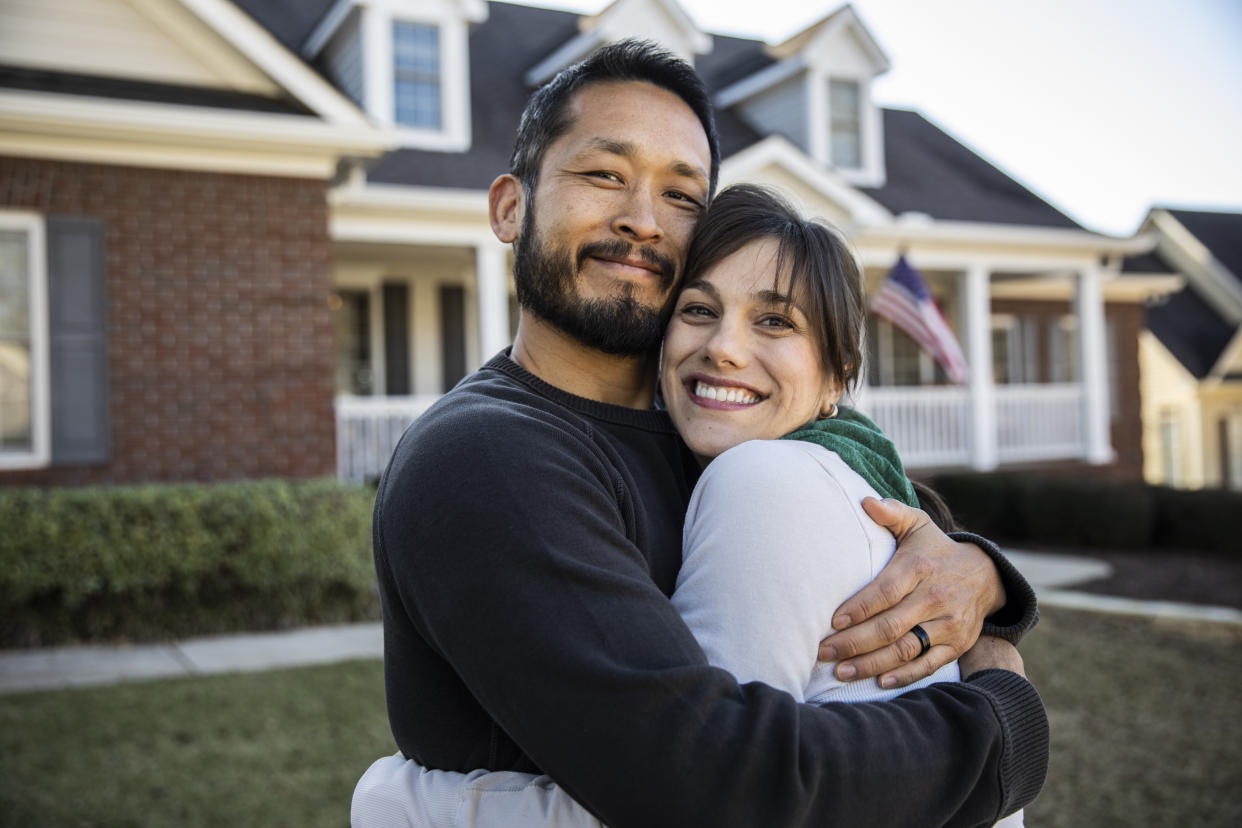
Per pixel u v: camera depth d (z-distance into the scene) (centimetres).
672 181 164
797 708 119
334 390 890
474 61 1434
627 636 117
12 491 727
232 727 520
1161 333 2334
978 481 1325
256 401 860
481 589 120
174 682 603
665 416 171
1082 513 1235
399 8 1220
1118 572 1048
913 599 138
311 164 880
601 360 166
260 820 406
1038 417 1502
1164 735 541
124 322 826
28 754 477
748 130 1537
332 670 634
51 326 808
